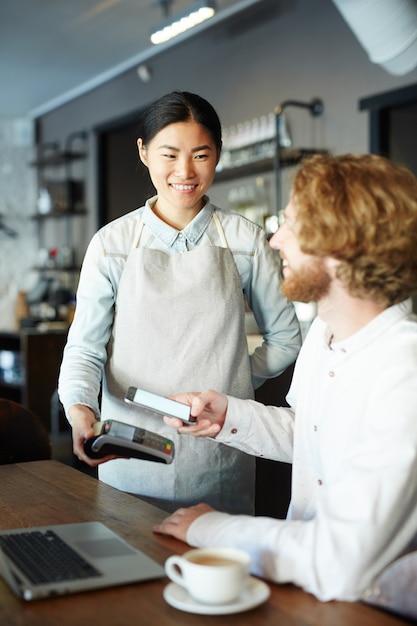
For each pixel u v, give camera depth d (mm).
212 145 1771
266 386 2309
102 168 7051
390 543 1068
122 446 1395
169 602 1007
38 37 5766
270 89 5012
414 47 3576
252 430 1509
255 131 4895
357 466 1083
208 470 1822
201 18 4410
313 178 1148
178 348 1790
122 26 5527
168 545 1238
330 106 4543
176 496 1805
